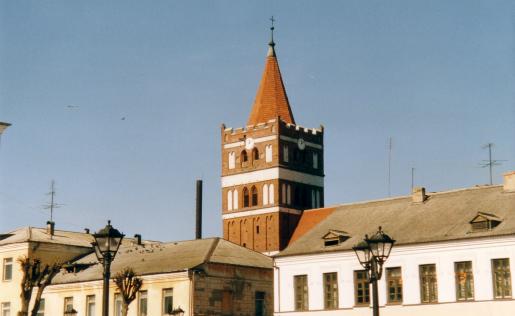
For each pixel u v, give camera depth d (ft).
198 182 402.52
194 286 267.18
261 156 404.36
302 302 261.24
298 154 410.72
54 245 327.47
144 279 279.90
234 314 277.85
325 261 257.55
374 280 121.90
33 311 177.78
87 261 318.86
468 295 228.43
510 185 246.06
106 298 122.11
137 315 278.87
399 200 276.41
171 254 294.66
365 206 283.38
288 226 395.34
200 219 398.62
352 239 259.80
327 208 387.14
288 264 266.16
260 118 412.36
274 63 423.23
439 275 233.76
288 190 399.85
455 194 261.65
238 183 410.72
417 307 236.22
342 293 252.01
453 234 234.79
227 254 288.10
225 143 420.36
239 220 406.21
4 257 327.88
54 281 307.17
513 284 220.43
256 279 287.69
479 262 226.99
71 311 238.89
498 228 227.81
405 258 241.35
